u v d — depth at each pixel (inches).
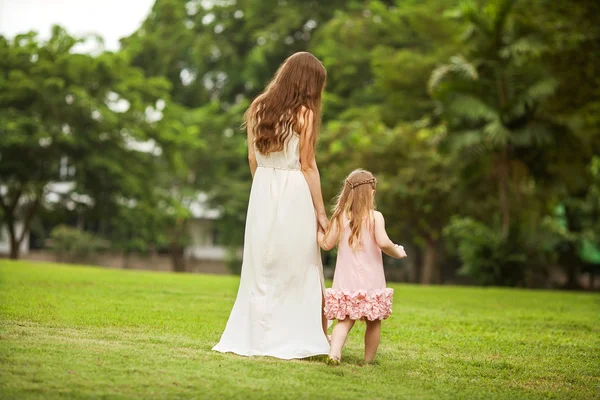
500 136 886.4
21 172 1205.7
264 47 1633.9
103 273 603.8
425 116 1248.8
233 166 1631.4
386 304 205.0
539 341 273.7
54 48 1229.1
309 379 171.5
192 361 179.9
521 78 930.7
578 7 767.7
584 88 831.1
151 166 1326.3
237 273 1593.3
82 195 1314.0
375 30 1514.5
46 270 592.7
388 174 1114.7
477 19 931.3
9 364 161.3
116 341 203.3
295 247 207.0
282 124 209.0
